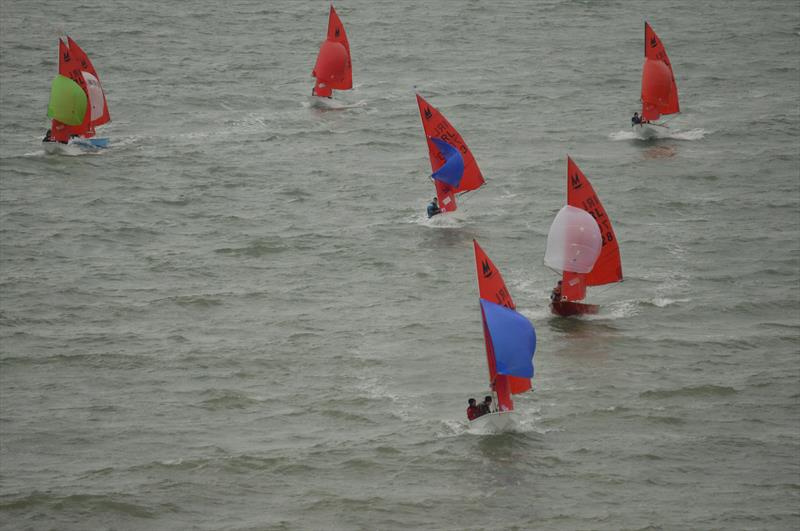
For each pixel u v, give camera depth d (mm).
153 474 185875
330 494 179000
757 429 197750
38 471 187250
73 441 197125
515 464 186750
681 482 181000
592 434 196125
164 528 170500
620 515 171625
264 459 189500
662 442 193125
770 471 184000
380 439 195500
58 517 173500
